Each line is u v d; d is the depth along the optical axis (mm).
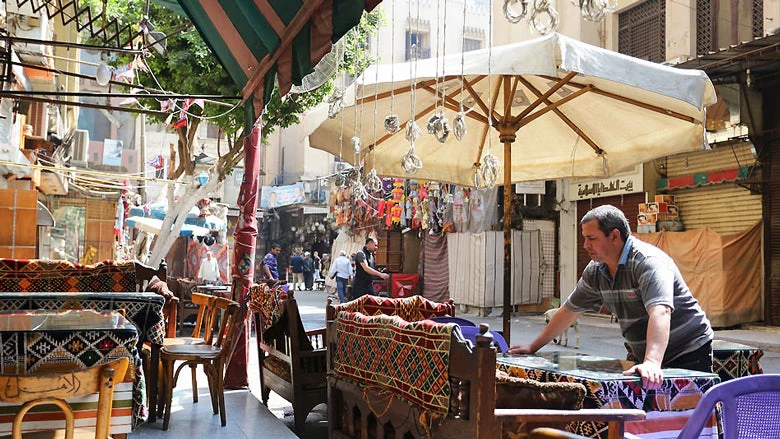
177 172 13641
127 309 4613
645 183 17984
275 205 38531
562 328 4371
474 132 7270
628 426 3213
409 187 23906
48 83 13266
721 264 15008
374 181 6039
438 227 23047
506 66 4504
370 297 5629
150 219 20594
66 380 2590
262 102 4480
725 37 16469
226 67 5426
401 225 24906
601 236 3943
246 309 7219
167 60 12289
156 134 32625
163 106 9273
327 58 5832
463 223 21703
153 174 24219
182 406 6102
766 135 15078
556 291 21266
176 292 14047
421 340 3320
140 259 21750
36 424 3268
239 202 7316
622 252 3930
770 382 2475
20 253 9805
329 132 6797
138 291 6223
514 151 7375
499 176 7426
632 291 3891
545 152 7250
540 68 4449
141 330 4613
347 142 6898
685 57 16469
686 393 3348
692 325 3900
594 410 2854
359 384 4027
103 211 23062
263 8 3803
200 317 6312
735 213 16078
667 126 6234
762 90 15180
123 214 22734
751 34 15922
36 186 15086
